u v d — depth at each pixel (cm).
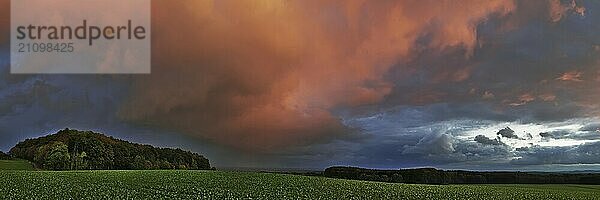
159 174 5491
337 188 4372
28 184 4184
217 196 3556
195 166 11488
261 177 5350
